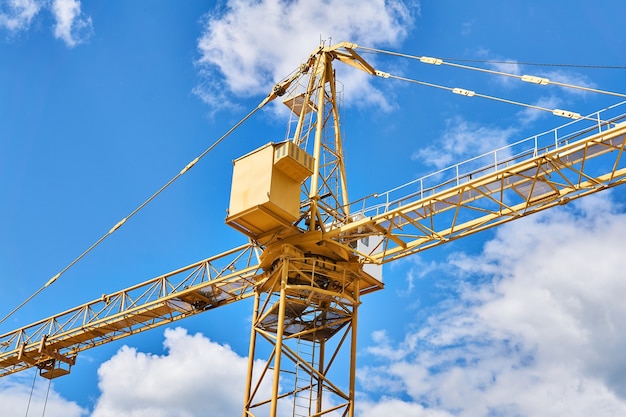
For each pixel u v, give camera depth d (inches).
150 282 2637.8
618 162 1819.6
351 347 2080.5
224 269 2460.6
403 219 2060.8
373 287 2249.0
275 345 1996.8
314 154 2165.4
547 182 1881.2
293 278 2142.0
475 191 1985.7
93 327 2800.2
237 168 2094.0
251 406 2023.9
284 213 2010.3
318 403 2047.2
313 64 2354.8
